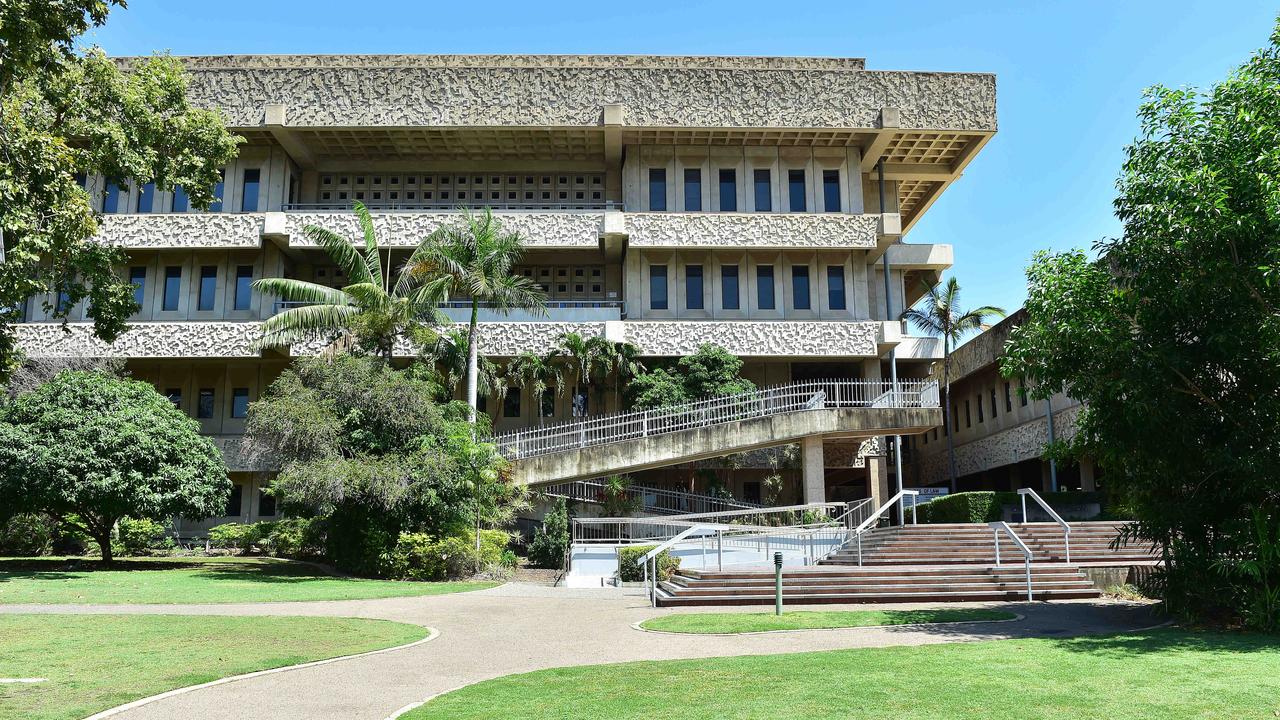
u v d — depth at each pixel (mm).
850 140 33312
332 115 31375
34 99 17094
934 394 26156
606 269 34719
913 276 39219
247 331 30875
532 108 31734
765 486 32750
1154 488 12391
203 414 32375
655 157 33625
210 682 7984
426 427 20703
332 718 6723
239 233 31359
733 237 32375
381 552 20016
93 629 10891
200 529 30641
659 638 11219
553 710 6746
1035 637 10555
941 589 15438
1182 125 11453
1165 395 11438
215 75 31375
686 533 16750
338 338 26828
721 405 26484
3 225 13492
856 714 6410
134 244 31219
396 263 32875
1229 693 6926
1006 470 39219
